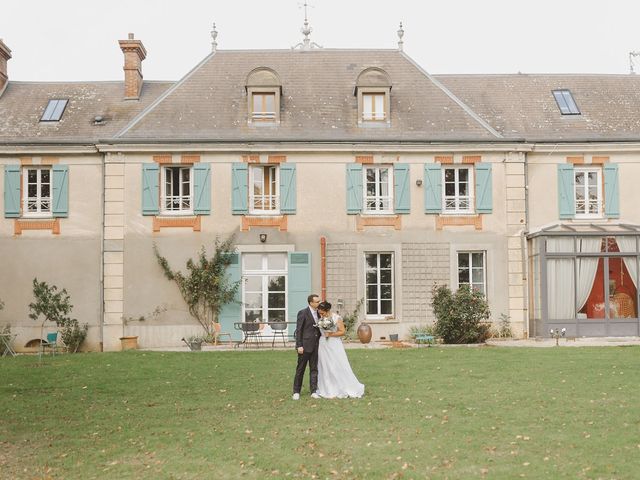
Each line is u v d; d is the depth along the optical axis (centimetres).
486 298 2239
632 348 1792
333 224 2244
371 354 1739
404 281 2236
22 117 2383
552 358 1595
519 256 2247
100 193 2245
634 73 2686
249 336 2162
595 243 2167
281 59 2473
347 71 2444
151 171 2238
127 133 2245
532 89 2509
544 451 824
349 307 2225
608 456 799
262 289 2245
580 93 2484
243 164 2245
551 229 2220
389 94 2298
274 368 1550
